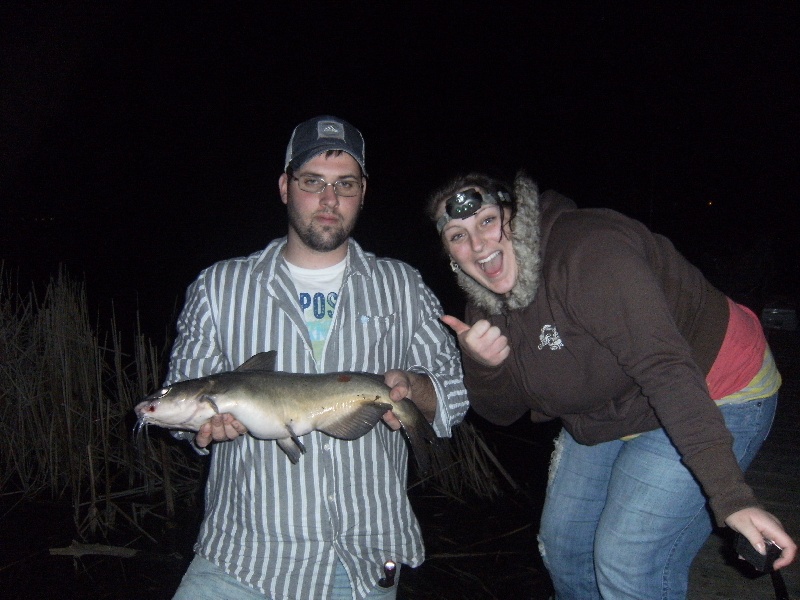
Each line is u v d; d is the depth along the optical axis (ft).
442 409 8.33
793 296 31.24
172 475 16.60
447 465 16.71
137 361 16.65
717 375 7.61
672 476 7.38
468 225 7.41
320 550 7.75
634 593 7.55
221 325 8.02
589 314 6.98
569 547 9.11
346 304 8.09
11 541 13.78
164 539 14.14
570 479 9.02
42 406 16.06
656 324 6.61
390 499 8.07
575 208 7.67
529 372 8.07
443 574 13.16
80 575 12.70
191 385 7.32
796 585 10.07
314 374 7.64
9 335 16.85
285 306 7.93
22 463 15.98
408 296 8.50
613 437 8.09
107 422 16.03
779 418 17.62
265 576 7.72
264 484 7.74
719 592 10.05
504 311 8.06
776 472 13.84
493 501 16.07
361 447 7.91
